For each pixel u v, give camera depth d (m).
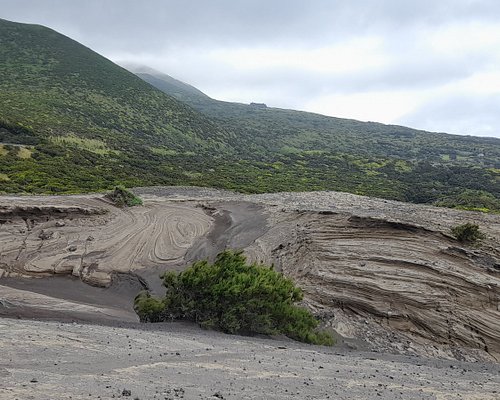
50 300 18.22
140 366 6.99
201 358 8.46
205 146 124.25
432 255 20.52
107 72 145.50
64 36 165.25
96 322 13.78
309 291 20.58
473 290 18.08
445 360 15.12
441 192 77.06
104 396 4.86
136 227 29.83
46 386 4.98
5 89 112.81
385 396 6.77
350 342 16.80
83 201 32.59
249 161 106.25
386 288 19.08
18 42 149.00
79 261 24.31
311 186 71.31
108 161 70.38
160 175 69.00
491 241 21.17
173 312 15.23
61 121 92.38
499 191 81.31
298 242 24.78
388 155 164.38
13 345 7.23
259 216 31.14
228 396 5.66
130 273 23.78
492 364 15.32
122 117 117.12
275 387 6.61
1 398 4.24
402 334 17.89
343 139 193.75
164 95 148.25
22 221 27.67
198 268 15.48
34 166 54.31
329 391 6.74
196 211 34.44
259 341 13.02
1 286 20.16
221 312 14.76
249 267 16.38
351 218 24.86
